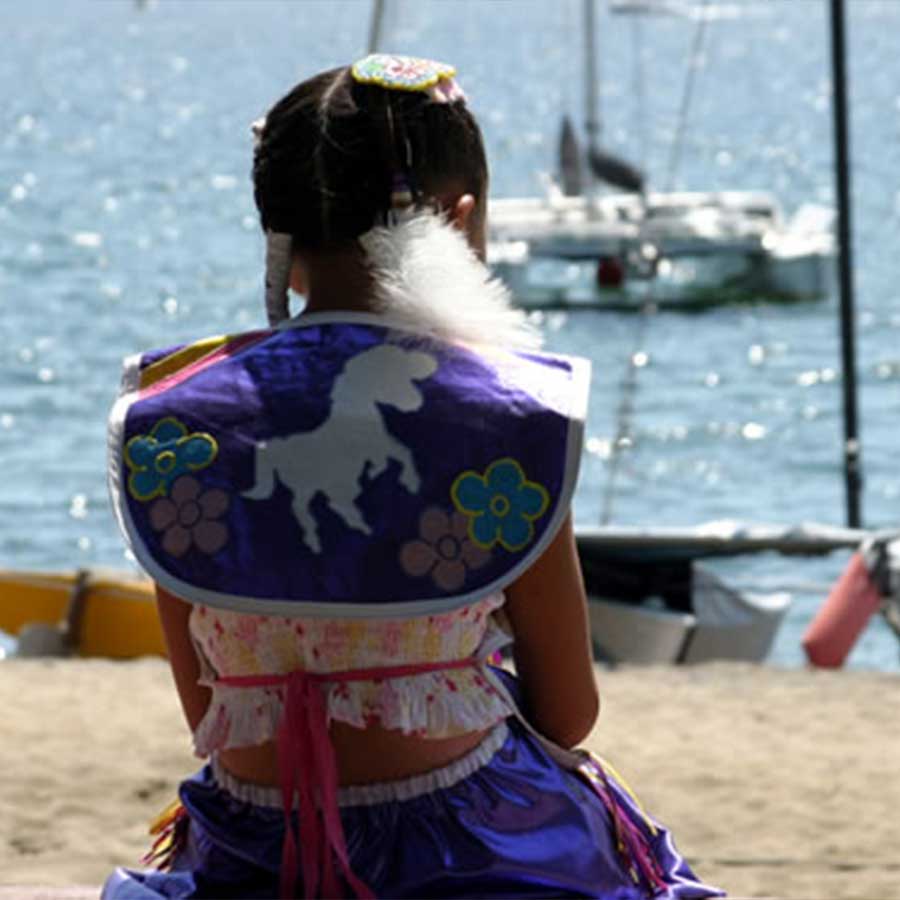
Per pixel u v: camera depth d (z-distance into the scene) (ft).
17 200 543.39
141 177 618.44
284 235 21.12
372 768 20.53
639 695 78.28
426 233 20.68
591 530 113.29
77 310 351.67
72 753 65.36
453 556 19.85
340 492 19.95
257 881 20.97
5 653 122.01
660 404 269.64
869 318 337.52
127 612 103.30
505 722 21.49
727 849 56.13
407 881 20.35
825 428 250.98
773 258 339.98
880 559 106.83
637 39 329.11
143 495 20.18
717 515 211.20
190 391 20.58
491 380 20.34
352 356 20.51
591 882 20.88
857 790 62.39
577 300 335.67
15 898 24.54
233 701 20.80
